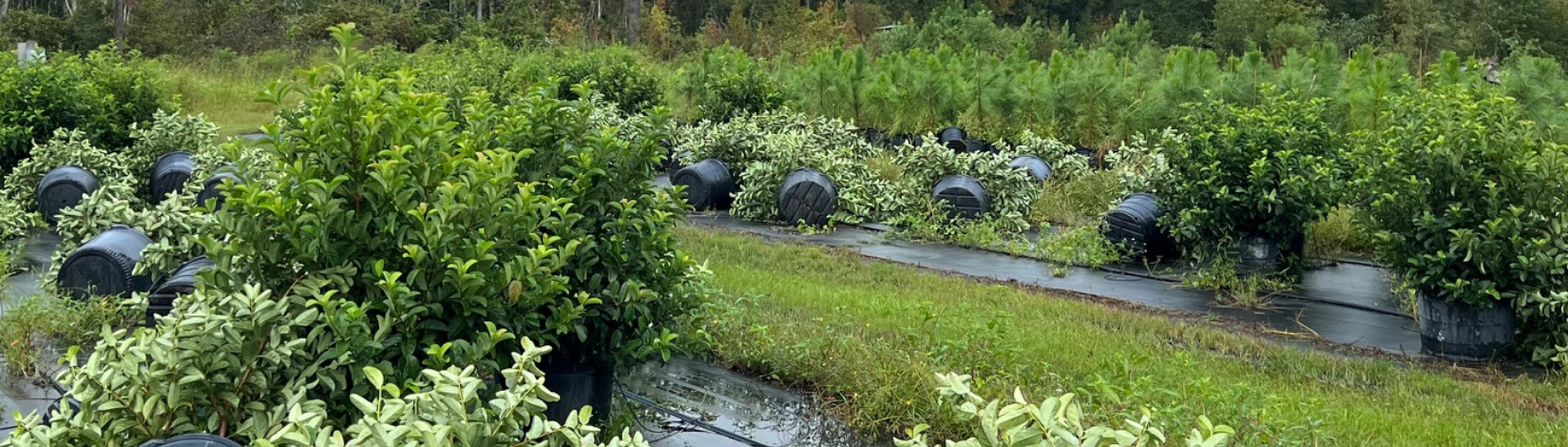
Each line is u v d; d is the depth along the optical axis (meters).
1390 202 9.38
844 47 47.44
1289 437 6.49
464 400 4.43
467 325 5.82
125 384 5.02
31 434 4.79
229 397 5.19
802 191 15.50
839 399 7.70
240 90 33.38
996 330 8.14
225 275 5.68
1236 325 10.45
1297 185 11.42
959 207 15.11
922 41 45.44
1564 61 41.12
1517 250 8.85
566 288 6.18
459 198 5.85
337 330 5.39
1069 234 13.88
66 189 14.02
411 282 5.58
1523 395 8.28
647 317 6.70
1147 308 11.06
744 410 7.66
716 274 11.41
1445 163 9.07
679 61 43.50
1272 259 12.10
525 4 45.62
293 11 46.91
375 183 5.82
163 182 15.14
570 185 6.79
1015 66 27.48
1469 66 19.03
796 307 9.99
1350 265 13.26
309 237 5.66
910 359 7.72
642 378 8.26
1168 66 23.25
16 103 16.20
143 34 43.81
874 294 10.84
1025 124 22.83
